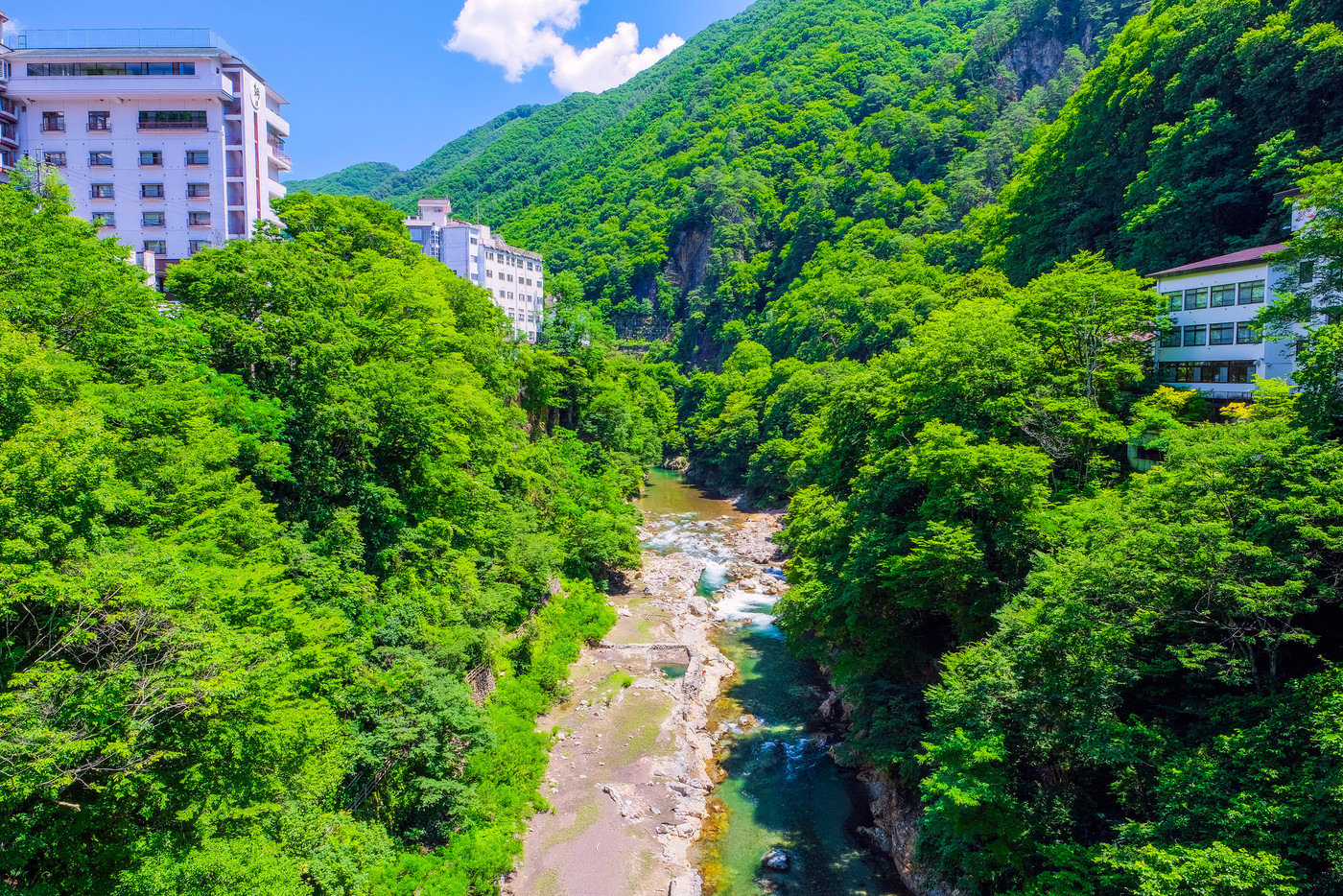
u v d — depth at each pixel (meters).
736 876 25.67
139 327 20.48
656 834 27.34
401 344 35.78
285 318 27.06
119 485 15.41
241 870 13.92
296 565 23.39
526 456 53.22
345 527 26.86
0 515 12.10
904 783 27.86
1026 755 21.94
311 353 27.42
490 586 36.00
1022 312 38.19
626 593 54.22
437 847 23.98
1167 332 39.22
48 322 18.20
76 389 16.08
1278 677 19.47
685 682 39.19
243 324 25.88
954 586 26.61
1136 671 19.83
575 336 82.88
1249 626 18.97
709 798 30.17
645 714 36.00
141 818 14.52
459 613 30.91
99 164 53.97
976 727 21.61
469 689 27.89
